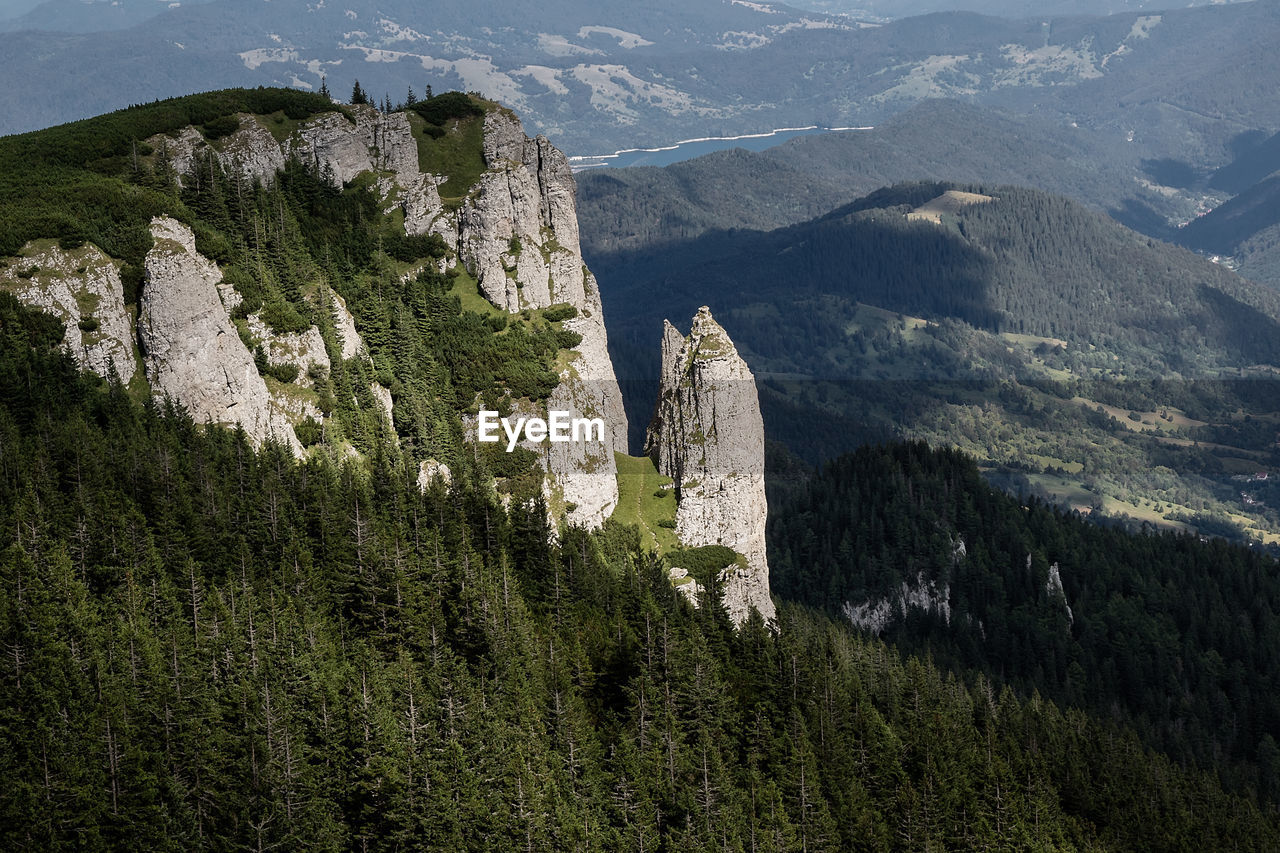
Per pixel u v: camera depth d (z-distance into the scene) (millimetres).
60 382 137500
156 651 109188
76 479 127438
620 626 142000
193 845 102750
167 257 145500
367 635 126562
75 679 104625
